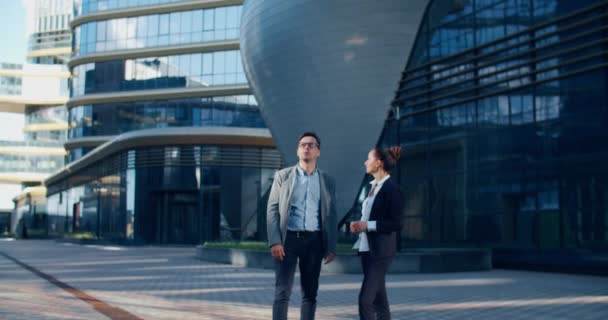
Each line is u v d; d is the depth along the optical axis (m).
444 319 7.99
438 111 20.55
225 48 49.38
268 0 25.23
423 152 21.00
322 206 5.54
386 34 22.06
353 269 15.77
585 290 11.70
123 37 52.12
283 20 24.36
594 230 15.59
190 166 41.16
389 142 22.41
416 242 21.05
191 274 15.39
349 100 22.88
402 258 16.05
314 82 23.59
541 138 17.17
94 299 9.69
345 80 22.84
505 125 18.23
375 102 22.47
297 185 5.54
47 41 101.12
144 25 51.69
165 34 51.03
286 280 5.47
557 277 14.85
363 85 22.56
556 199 16.62
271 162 42.00
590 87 15.99
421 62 21.50
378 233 5.51
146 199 41.56
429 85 21.02
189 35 50.41
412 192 21.33
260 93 26.78
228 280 13.69
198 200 41.94
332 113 23.28
